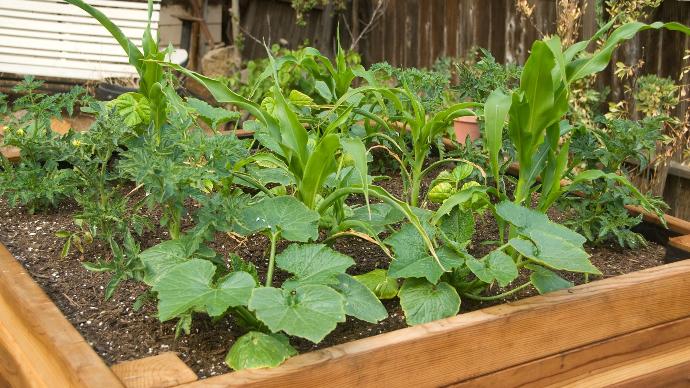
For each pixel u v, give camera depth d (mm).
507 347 1521
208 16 6707
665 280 1721
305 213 1693
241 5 6816
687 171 3504
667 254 2035
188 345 1519
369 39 6008
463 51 4902
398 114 2602
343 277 1626
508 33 4508
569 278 1933
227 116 2289
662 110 3338
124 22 4770
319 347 1535
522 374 1560
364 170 1555
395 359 1378
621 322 1678
